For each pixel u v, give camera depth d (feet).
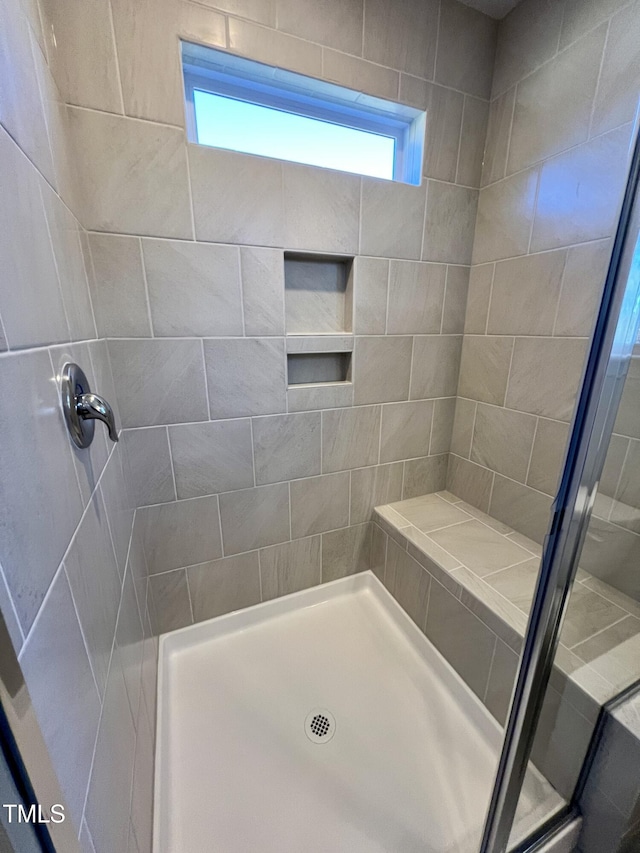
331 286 4.07
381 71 3.48
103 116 2.70
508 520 4.42
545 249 3.60
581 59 3.08
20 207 1.43
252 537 4.26
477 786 2.89
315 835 2.61
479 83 3.90
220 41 2.91
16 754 0.87
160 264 3.14
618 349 1.81
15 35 1.63
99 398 1.74
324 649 4.18
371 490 4.81
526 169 3.68
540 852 2.47
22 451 1.12
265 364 3.78
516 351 4.06
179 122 2.92
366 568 5.11
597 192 3.10
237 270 3.41
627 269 1.63
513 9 3.62
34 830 0.94
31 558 1.08
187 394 3.53
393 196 3.85
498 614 3.16
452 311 4.58
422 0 3.45
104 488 2.23
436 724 3.37
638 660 2.59
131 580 2.78
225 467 3.90
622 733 2.33
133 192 2.92
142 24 2.66
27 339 1.30
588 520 2.18
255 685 3.74
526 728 2.26
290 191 3.42
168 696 3.61
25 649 0.97
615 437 2.14
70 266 2.22
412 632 4.25
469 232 4.35
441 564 3.79
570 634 2.41
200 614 4.23
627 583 2.62
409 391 4.64
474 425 4.73
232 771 2.98
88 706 1.47
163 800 2.73
